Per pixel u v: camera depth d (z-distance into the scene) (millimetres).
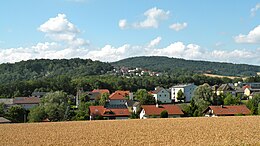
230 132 39656
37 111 86250
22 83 155250
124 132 43219
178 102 132125
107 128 49875
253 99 101688
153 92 142250
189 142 32219
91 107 91250
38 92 149250
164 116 81938
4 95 147375
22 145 34531
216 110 81625
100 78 186625
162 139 34812
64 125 58375
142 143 32656
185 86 145000
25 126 58281
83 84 162375
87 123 61156
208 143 31156
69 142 35469
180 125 50594
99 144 33219
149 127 49031
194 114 85438
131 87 171375
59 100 94750
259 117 63781
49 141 36875
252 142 31172
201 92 104938
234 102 103000
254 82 199375
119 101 124188
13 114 90000
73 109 107000
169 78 188000
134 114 88000
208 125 49125
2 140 38844
